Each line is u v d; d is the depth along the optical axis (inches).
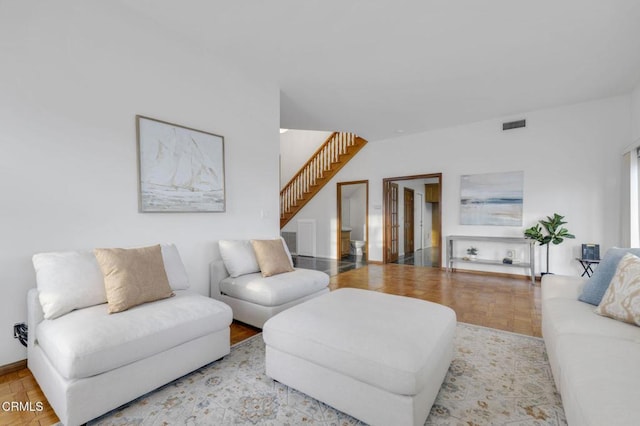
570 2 92.7
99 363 58.7
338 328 65.1
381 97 167.3
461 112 190.9
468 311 129.1
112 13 95.3
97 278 78.1
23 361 79.7
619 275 70.9
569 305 77.9
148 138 103.2
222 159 126.5
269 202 149.9
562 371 54.4
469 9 96.7
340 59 128.3
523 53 122.2
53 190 83.6
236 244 122.8
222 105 127.6
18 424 59.1
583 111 175.5
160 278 84.9
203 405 65.5
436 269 227.1
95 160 91.5
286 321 71.3
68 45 86.4
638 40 112.2
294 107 182.2
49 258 75.3
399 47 118.8
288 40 115.4
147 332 66.7
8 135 76.5
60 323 66.2
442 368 66.8
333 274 210.2
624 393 39.9
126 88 98.5
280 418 61.3
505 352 89.9
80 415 57.1
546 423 59.1
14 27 77.4
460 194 216.7
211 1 94.7
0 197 75.5
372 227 262.4
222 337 83.7
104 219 93.4
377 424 56.1
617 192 167.2
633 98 158.9
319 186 290.5
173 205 110.1
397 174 247.0
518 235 195.3
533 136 189.8
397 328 64.7
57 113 84.3
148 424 59.6
